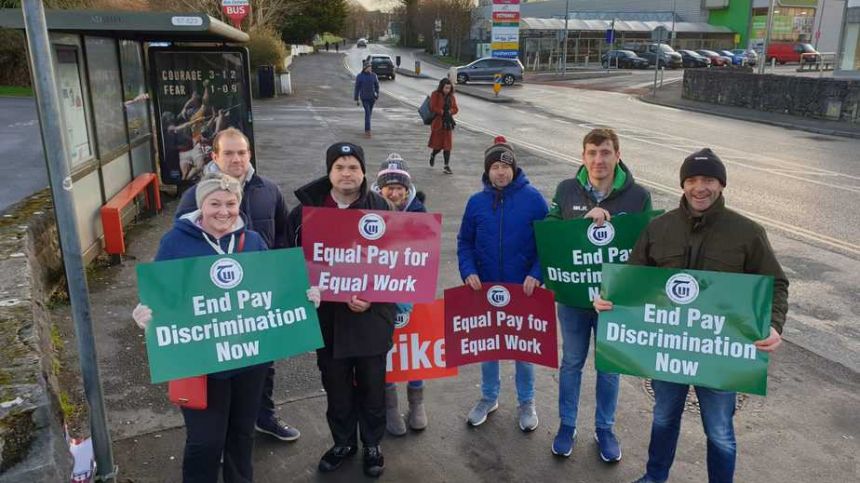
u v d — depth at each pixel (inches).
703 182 117.3
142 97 354.0
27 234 207.5
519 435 157.3
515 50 1578.5
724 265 118.8
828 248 308.2
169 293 112.7
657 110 1004.6
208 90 371.2
